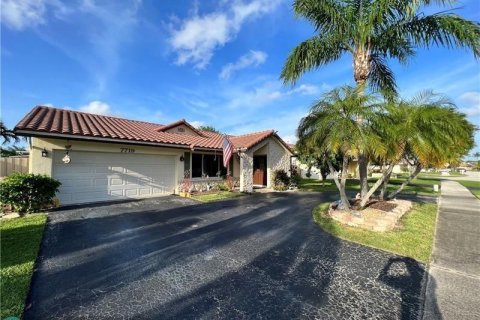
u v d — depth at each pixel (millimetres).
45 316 3488
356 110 7949
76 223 8258
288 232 7566
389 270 5039
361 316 3576
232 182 17188
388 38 10164
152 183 14070
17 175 9734
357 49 10086
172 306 3760
